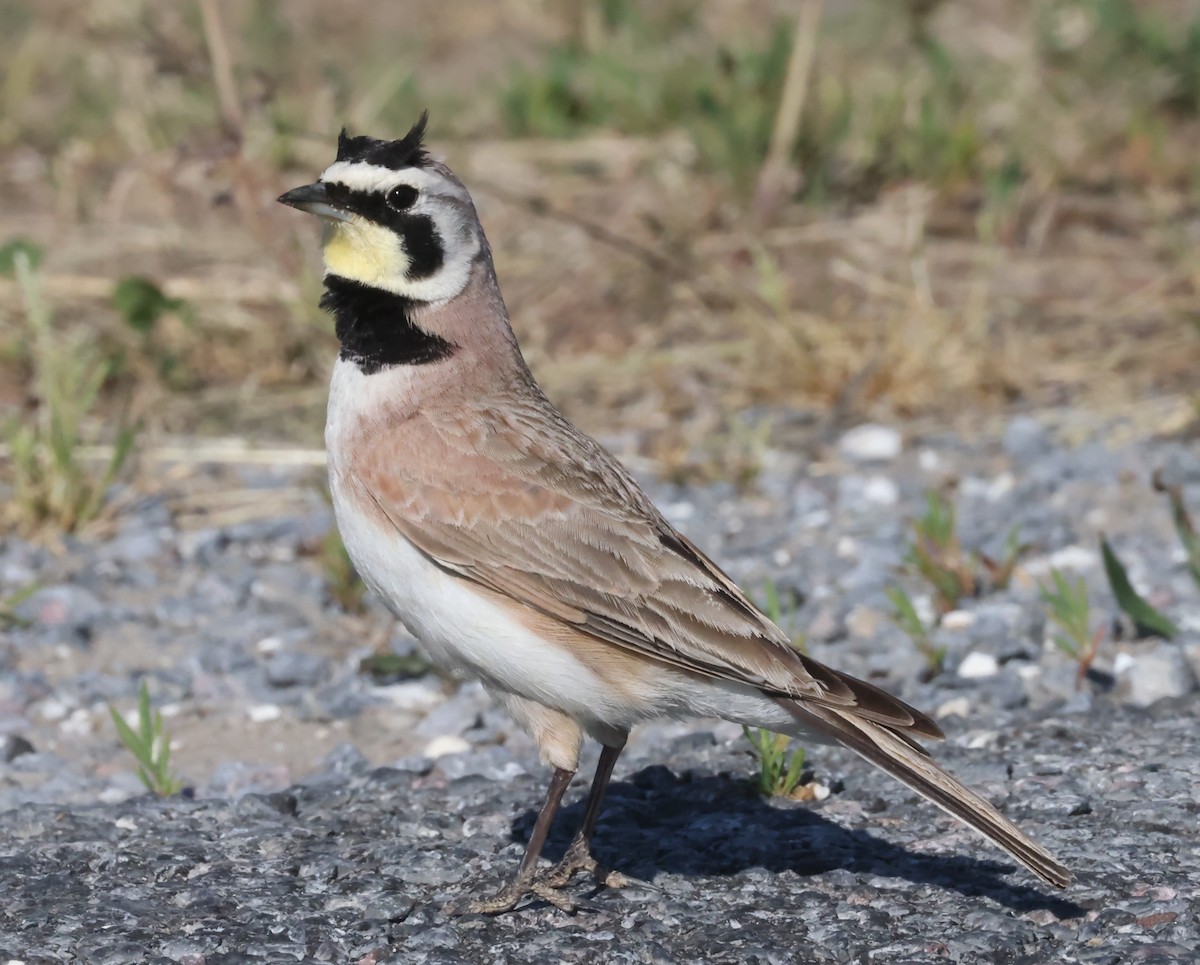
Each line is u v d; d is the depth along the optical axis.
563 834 9.27
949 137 19.72
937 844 8.94
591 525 8.37
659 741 10.75
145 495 15.09
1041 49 22.06
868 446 15.73
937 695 11.07
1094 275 18.23
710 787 9.86
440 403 8.70
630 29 22.72
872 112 20.14
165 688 11.75
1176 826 8.89
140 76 20.88
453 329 8.82
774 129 19.88
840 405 16.36
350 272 8.73
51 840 9.28
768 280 16.86
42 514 14.46
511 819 9.45
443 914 8.34
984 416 16.27
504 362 8.99
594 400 16.81
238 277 18.14
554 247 18.95
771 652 7.98
